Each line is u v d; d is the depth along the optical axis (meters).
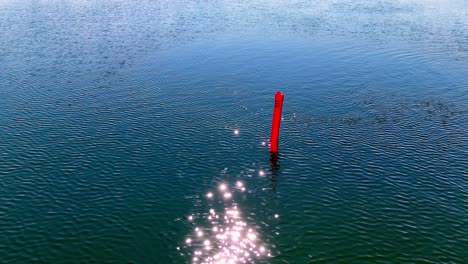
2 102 46.97
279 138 37.66
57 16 97.38
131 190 29.62
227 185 30.38
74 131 39.28
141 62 61.81
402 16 91.69
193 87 51.31
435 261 22.72
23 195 29.06
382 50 65.62
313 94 48.56
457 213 26.59
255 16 94.81
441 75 53.94
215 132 39.00
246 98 47.59
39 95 49.09
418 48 66.25
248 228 25.66
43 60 63.41
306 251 23.61
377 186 29.84
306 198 28.67
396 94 48.09
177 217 26.72
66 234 25.06
